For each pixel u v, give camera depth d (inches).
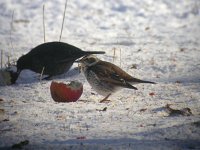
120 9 954.7
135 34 800.3
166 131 360.5
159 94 481.4
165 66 597.0
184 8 985.5
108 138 347.6
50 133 360.2
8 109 426.6
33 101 461.4
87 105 441.4
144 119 394.0
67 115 405.4
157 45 723.4
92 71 472.7
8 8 924.6
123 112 416.2
